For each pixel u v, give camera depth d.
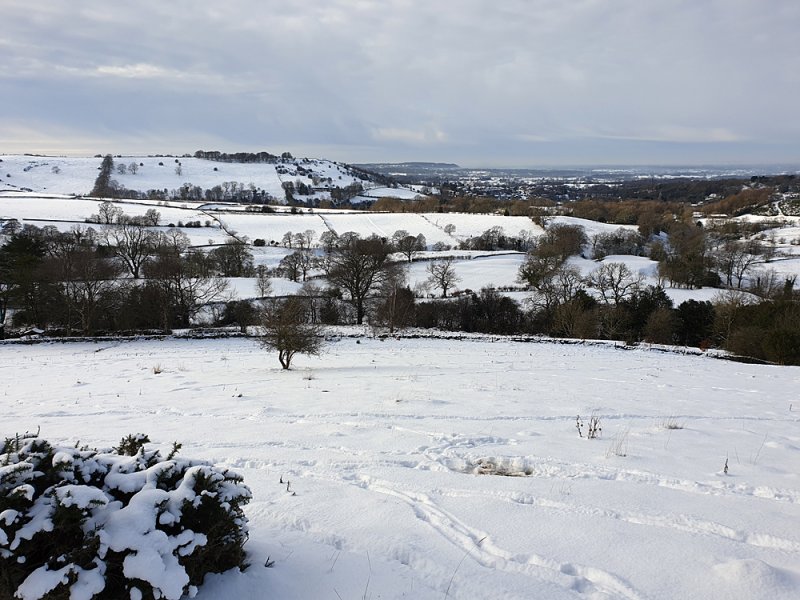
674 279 71.31
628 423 11.03
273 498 6.23
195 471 4.38
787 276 70.69
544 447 8.68
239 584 4.21
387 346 30.95
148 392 16.33
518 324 50.75
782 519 5.67
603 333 45.72
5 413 13.16
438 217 122.56
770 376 21.03
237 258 71.31
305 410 12.44
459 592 4.24
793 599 4.08
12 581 3.70
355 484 6.89
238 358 26.45
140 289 44.25
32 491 3.79
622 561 4.71
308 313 46.00
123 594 3.80
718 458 8.17
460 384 17.22
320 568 4.59
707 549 4.95
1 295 38.62
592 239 100.06
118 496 4.29
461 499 6.23
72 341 32.41
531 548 4.96
